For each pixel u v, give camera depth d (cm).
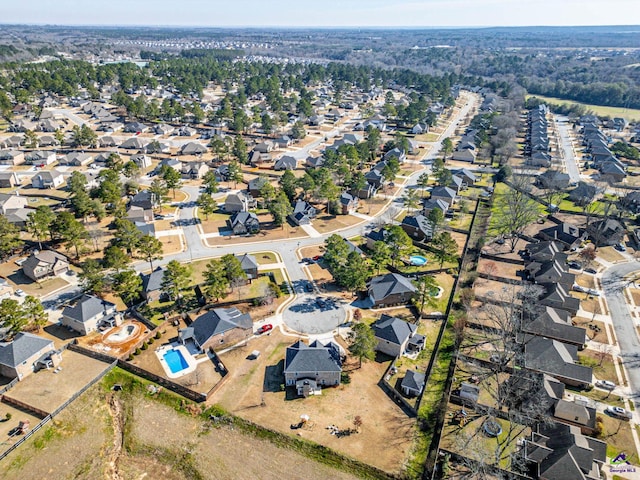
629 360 8662
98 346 8794
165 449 6788
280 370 8256
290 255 12362
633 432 7125
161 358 8531
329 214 15188
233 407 7450
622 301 10512
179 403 7569
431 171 19712
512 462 6538
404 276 11344
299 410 7419
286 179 15912
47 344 8419
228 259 10431
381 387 7988
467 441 6738
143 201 14412
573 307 9938
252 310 9919
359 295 10606
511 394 7750
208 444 6844
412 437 7025
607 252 12875
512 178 17662
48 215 12494
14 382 7888
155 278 10244
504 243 13338
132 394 7788
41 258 10975
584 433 7131
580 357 8712
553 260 11406
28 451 6731
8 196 14300
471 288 10956
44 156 19362
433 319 9825
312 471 6456
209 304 10000
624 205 15375
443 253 11600
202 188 17250
